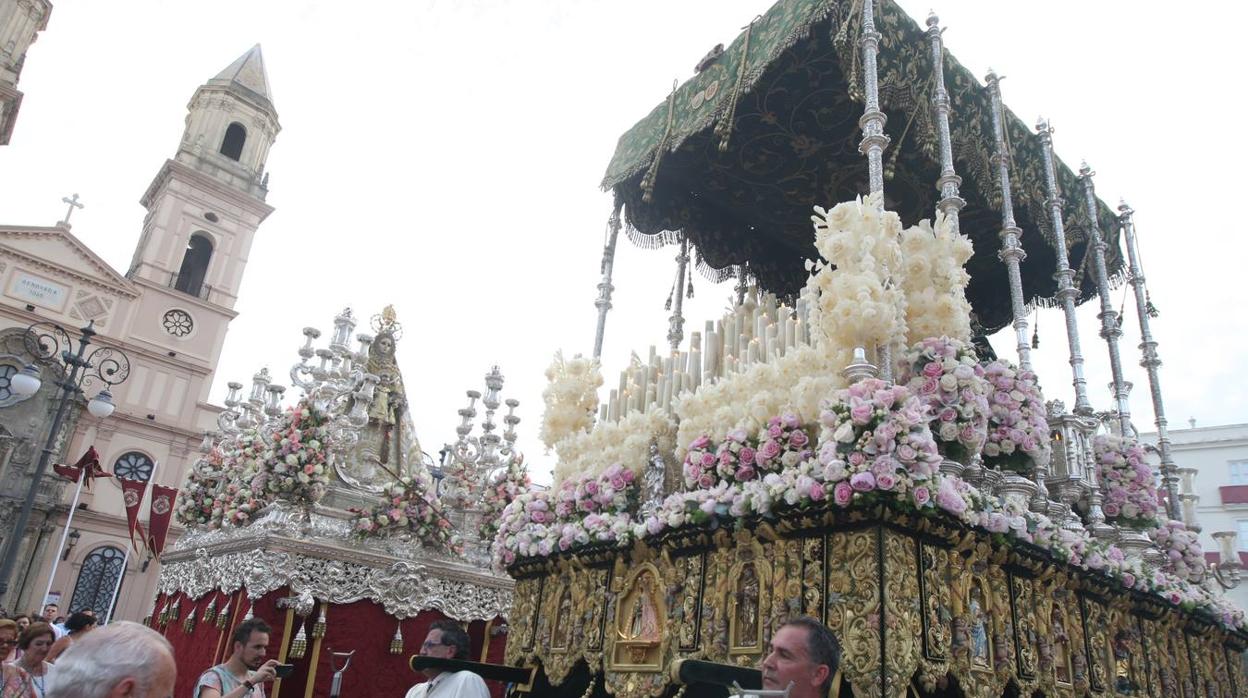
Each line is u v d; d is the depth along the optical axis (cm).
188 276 4553
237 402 1570
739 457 644
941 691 559
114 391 3859
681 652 625
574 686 794
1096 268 1093
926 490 510
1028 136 984
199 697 550
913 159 962
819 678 299
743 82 845
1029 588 612
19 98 3728
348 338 1269
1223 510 2745
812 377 619
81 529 3531
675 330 1125
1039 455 682
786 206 1123
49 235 3872
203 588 1217
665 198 1102
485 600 1270
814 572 539
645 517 729
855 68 732
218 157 4675
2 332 3569
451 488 1348
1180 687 765
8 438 3406
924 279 678
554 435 958
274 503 1134
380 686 1131
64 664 253
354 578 1139
